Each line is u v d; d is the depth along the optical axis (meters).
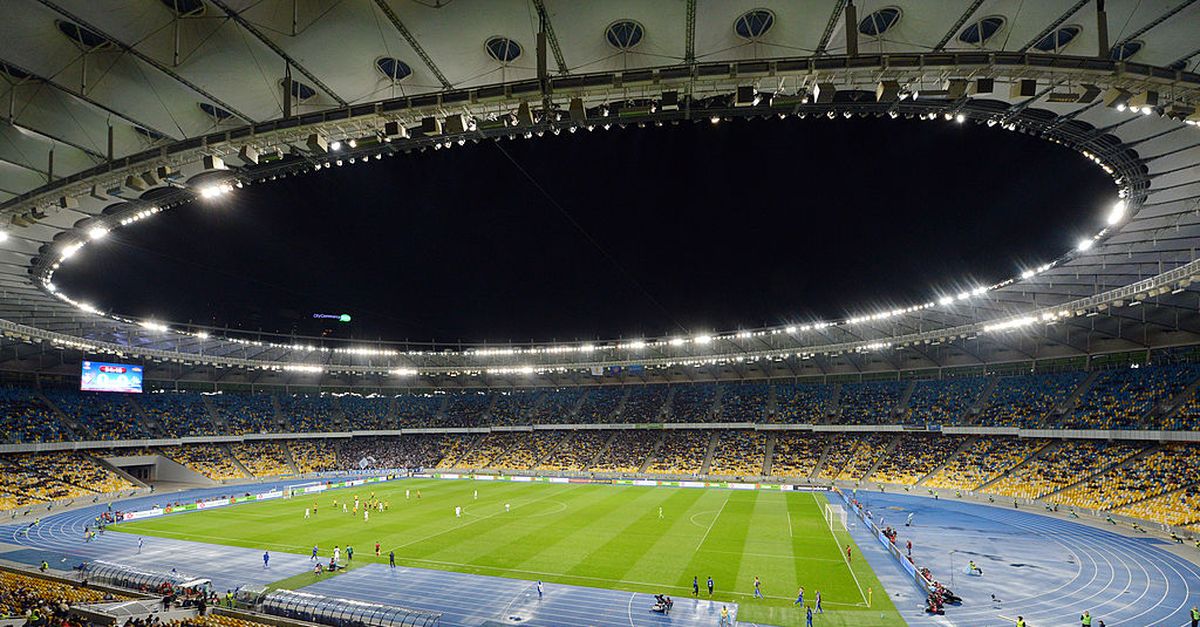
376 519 54.78
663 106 16.84
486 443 101.62
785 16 14.92
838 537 46.53
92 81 17.69
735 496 69.19
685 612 29.94
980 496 64.69
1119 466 58.28
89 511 60.25
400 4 14.61
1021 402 70.38
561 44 15.78
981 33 15.61
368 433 99.62
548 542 44.94
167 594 30.95
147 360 87.44
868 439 82.31
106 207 27.98
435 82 17.42
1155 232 34.28
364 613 28.12
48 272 36.94
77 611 26.66
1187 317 54.75
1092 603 31.27
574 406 102.50
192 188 25.73
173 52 16.03
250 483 82.88
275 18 14.88
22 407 72.19
